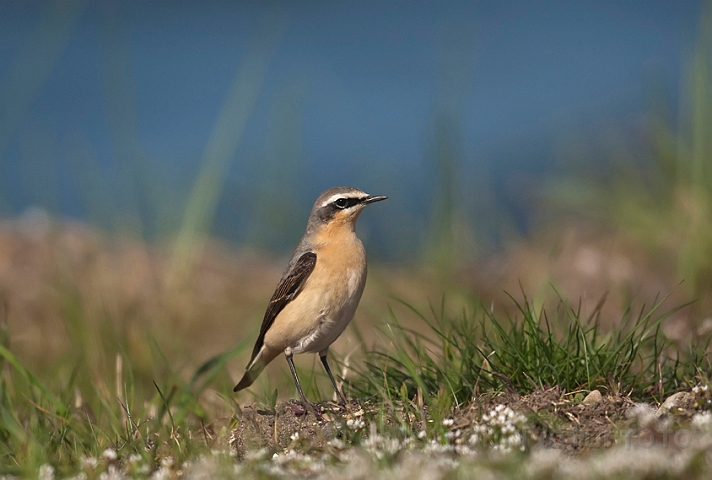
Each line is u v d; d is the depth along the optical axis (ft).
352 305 40.32
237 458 32.40
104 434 36.81
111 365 49.32
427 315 60.39
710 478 23.86
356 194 40.29
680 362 37.96
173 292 65.41
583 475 24.76
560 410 32.22
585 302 58.08
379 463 28.25
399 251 81.25
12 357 37.81
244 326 64.13
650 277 59.98
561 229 69.67
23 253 69.67
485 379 36.40
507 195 99.19
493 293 63.36
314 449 31.76
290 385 46.91
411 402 34.65
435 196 74.49
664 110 70.38
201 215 70.18
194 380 40.04
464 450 29.32
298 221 83.92
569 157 81.10
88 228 77.82
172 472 30.68
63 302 58.65
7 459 34.35
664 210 65.41
